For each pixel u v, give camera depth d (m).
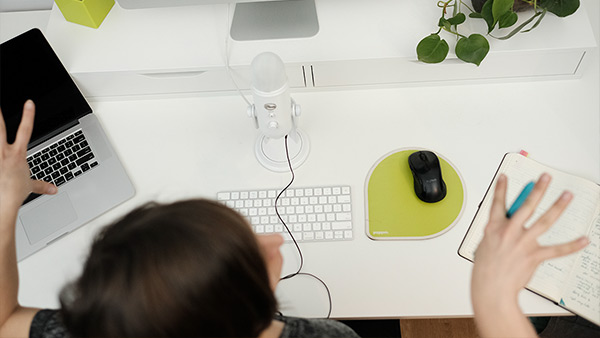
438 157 1.04
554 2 1.00
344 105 1.12
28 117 0.72
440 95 1.11
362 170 1.05
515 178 1.01
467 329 1.42
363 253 0.98
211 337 0.45
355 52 1.05
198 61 1.08
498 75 1.08
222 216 0.47
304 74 1.09
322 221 1.01
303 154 1.07
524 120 1.07
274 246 0.61
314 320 0.70
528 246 0.55
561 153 1.03
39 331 0.69
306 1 1.10
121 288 0.42
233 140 1.11
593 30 1.11
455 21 0.99
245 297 0.46
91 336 0.45
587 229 0.92
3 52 1.09
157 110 1.16
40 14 1.27
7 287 0.72
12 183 0.73
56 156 1.08
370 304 0.94
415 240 0.98
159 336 0.43
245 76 1.10
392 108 1.11
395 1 1.09
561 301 0.89
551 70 1.07
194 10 1.14
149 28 1.13
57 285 0.99
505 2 0.92
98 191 1.06
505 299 0.55
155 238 0.44
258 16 1.09
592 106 1.06
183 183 1.08
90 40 1.13
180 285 0.42
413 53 1.04
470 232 0.97
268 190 1.04
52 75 1.09
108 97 1.17
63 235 1.03
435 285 0.94
